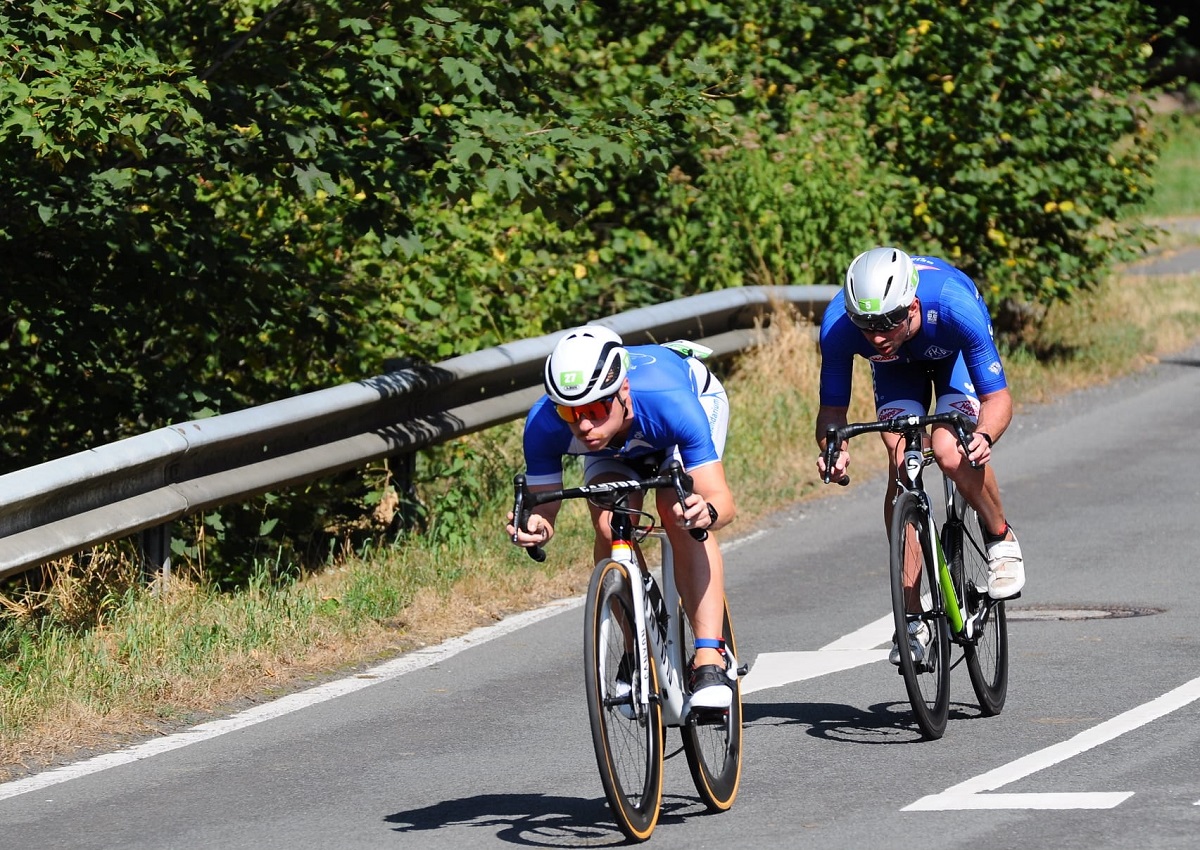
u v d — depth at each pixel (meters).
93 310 34.62
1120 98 58.03
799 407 46.22
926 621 22.25
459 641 28.41
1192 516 36.56
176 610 28.16
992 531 23.58
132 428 36.84
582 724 23.39
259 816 19.69
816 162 53.69
